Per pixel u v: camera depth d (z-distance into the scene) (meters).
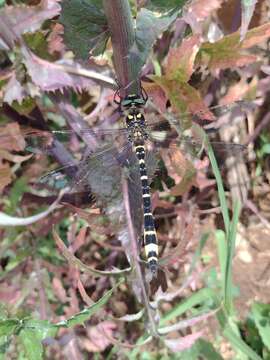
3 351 0.15
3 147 0.16
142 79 0.18
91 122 0.20
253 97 0.17
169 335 0.18
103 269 0.20
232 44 0.15
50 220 0.19
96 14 0.14
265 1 0.18
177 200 0.20
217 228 0.20
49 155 0.18
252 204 0.20
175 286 0.19
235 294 0.18
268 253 0.19
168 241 0.20
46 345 0.17
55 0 0.15
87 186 0.17
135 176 0.16
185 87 0.15
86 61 0.16
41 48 0.16
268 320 0.17
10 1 0.19
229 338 0.16
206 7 0.16
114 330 0.19
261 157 0.20
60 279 0.18
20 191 0.18
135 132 0.16
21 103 0.17
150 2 0.13
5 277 0.18
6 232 0.19
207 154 0.18
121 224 0.16
